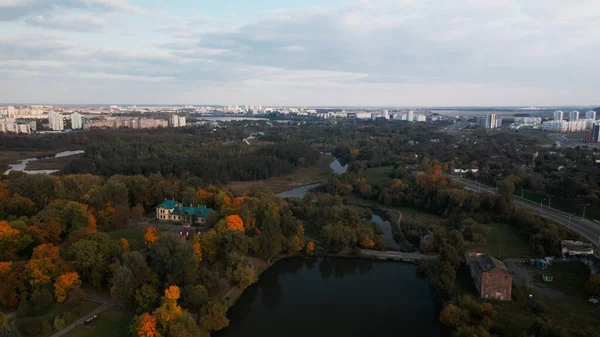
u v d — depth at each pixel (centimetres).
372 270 17638
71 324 11806
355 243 19400
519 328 11856
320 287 16162
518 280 14938
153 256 14075
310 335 12738
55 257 13000
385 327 13212
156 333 10912
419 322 13500
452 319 12325
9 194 19562
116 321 12038
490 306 12575
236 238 16338
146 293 12250
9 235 14225
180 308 12075
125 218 19538
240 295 14912
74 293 12438
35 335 11194
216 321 12356
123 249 14675
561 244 17425
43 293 12119
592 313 12650
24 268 12694
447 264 15225
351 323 13450
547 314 12631
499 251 17675
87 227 16325
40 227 15762
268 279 16762
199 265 15538
